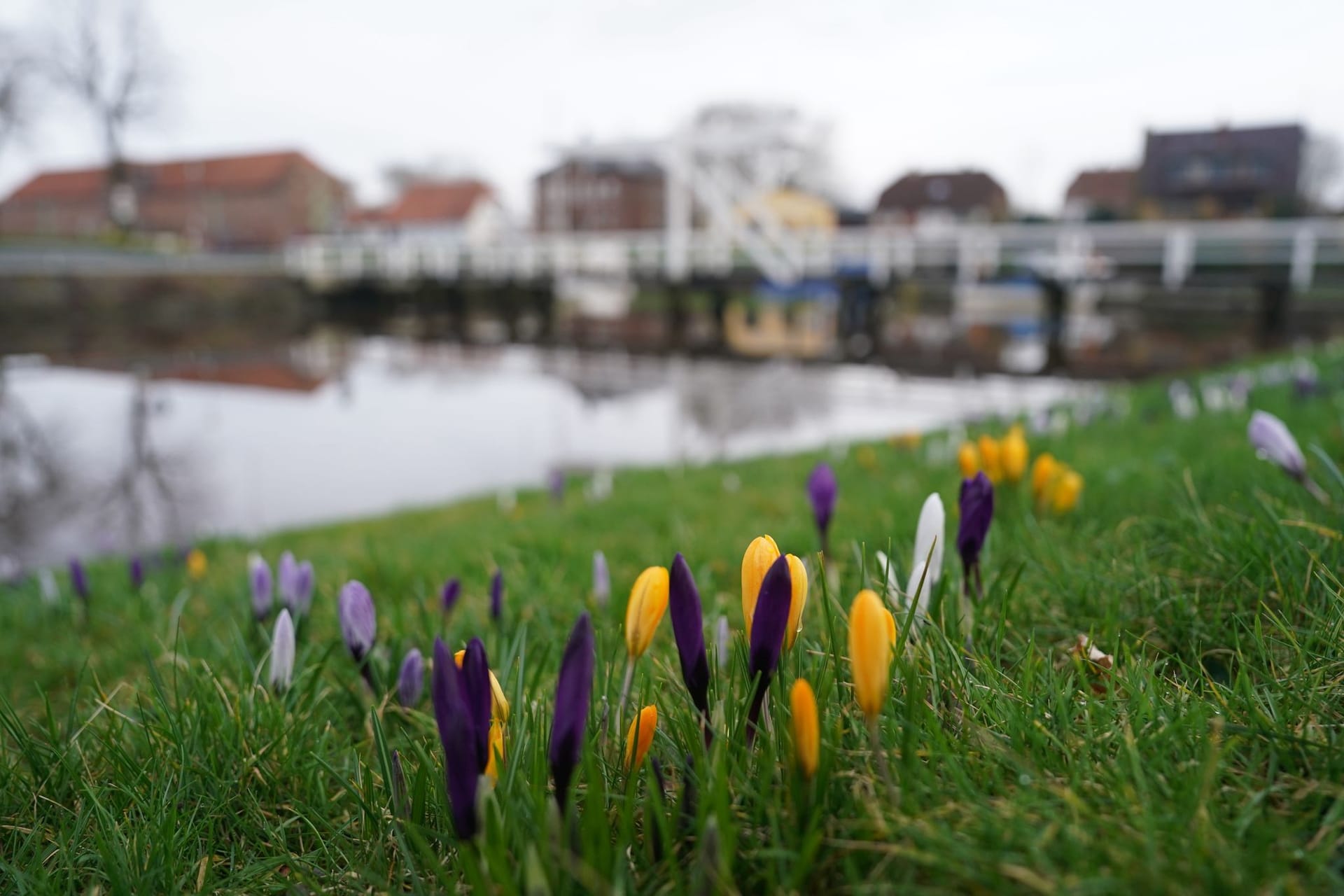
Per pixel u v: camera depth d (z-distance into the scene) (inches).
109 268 1732.3
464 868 39.8
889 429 651.5
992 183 2409.0
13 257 1790.1
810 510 187.8
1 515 454.6
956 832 37.1
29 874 48.6
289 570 80.8
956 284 1368.1
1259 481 108.8
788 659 50.0
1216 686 50.1
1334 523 76.0
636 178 2822.3
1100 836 36.9
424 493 496.1
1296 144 1995.6
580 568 141.5
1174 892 31.8
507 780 41.6
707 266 1485.0
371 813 52.0
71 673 121.9
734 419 728.3
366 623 64.6
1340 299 1193.4
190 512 465.7
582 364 1210.6
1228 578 70.1
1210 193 2055.9
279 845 53.0
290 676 70.4
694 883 34.2
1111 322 1469.0
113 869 47.8
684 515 214.1
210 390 939.3
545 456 595.8
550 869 35.3
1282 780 41.0
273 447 637.3
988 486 59.7
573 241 1761.8
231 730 64.4
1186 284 1122.0
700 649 42.8
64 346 1387.8
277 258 2297.0
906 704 46.6
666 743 48.3
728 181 1612.9
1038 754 44.9
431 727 62.8
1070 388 847.7
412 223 3100.4
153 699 72.9
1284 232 1069.8
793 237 1429.6
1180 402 291.4
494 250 1712.6
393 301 2094.0
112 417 763.4
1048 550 91.3
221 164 3361.2
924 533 56.2
